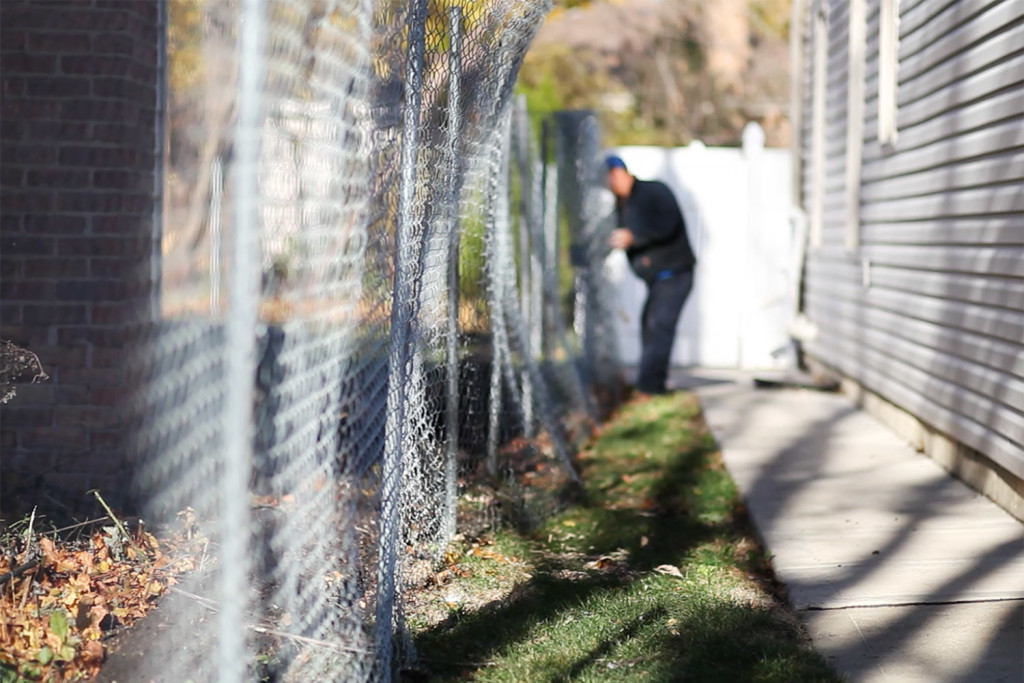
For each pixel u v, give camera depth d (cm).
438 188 543
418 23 470
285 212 342
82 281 554
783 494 746
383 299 488
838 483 774
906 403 892
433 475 603
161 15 562
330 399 397
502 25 608
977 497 723
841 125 1155
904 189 895
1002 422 661
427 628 511
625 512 727
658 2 2695
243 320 288
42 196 556
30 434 551
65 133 555
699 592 557
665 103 2817
